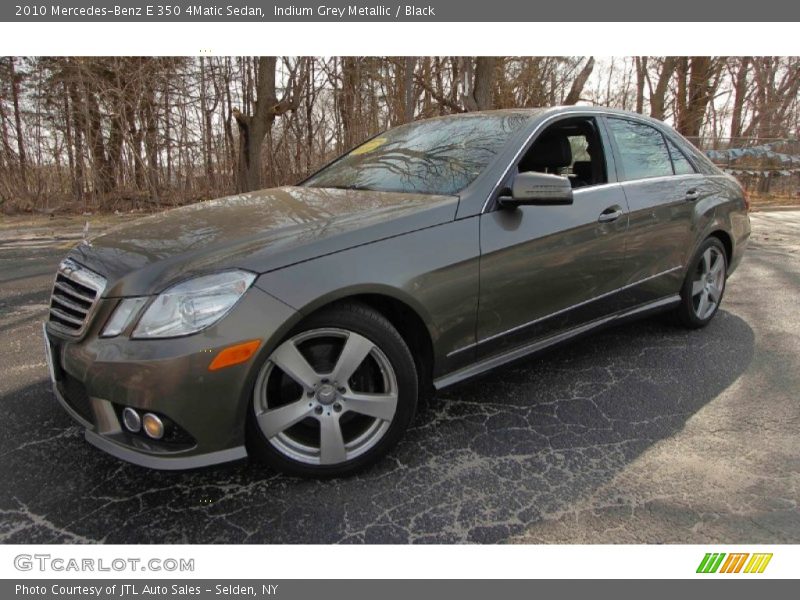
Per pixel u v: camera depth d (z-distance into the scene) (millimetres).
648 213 3334
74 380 2160
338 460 2273
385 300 2344
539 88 15547
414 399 2408
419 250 2344
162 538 2010
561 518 2100
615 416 2824
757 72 18969
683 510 2133
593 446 2562
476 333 2586
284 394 2217
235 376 1977
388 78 13172
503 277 2607
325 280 2105
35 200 11539
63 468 2393
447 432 2682
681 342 3791
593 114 3326
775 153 14555
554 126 3098
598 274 3080
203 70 12164
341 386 2242
